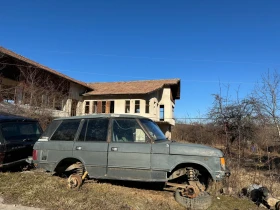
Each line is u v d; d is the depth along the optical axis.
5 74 17.61
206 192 5.47
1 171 7.27
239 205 5.79
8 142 7.37
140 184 6.70
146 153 5.61
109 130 6.06
